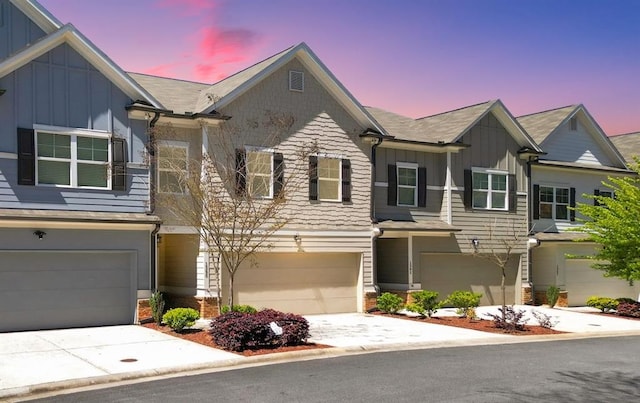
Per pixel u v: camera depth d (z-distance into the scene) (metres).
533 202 28.89
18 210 17.61
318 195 22.84
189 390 11.27
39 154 18.14
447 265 26.53
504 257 27.80
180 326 17.31
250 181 19.23
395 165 25.38
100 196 18.88
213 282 20.64
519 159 28.41
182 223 20.39
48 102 18.28
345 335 18.06
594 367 14.03
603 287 30.75
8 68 17.70
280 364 13.91
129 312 19.19
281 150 21.97
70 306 18.38
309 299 22.86
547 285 29.02
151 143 19.67
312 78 22.89
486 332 19.30
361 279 23.78
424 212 25.97
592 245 30.03
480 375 12.84
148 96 19.62
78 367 12.97
